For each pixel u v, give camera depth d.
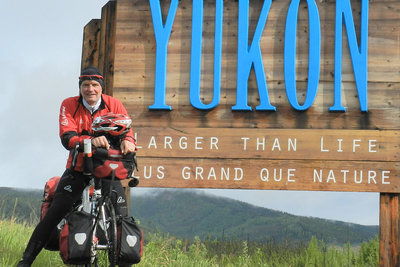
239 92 7.86
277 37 7.96
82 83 5.20
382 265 7.47
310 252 10.84
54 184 5.55
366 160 7.61
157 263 7.73
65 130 5.12
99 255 6.58
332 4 7.94
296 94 7.84
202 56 8.07
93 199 4.98
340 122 7.71
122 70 8.17
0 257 6.63
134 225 4.89
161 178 7.87
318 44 7.84
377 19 7.81
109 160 4.80
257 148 7.78
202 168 7.84
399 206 7.51
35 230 5.12
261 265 10.03
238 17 8.03
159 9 8.17
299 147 7.71
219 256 10.61
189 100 7.99
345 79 7.77
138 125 8.02
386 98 7.68
